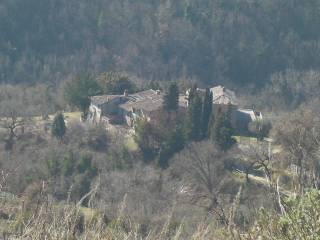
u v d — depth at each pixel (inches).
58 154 2231.8
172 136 2682.1
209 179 1950.1
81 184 1803.6
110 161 2464.3
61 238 399.5
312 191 362.3
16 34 5570.9
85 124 2984.7
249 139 2952.8
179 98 3599.9
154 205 1309.1
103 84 3993.6
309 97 4837.6
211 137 2662.4
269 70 5639.8
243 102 4475.9
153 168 2347.4
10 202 427.2
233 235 385.7
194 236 413.1
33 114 3422.7
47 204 417.4
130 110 3555.6
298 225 358.9
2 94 3580.2
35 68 5265.8
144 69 5669.3
